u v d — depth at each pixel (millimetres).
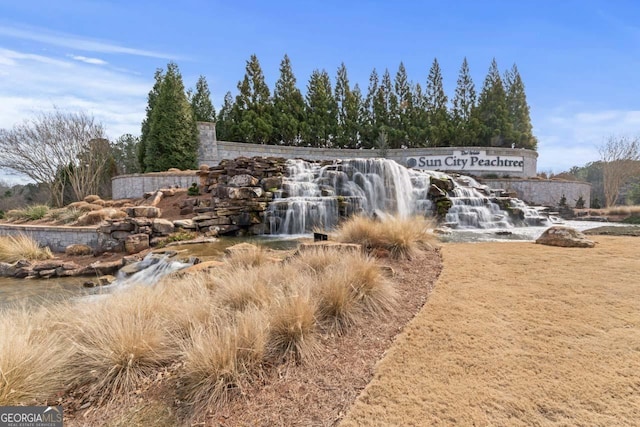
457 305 3367
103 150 26469
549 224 14016
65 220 12219
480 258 5426
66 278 7336
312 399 2074
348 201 12750
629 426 1683
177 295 3711
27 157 22859
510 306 3307
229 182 12836
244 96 29219
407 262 5188
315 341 2732
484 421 1762
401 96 32844
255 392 2182
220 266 5328
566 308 3215
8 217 14336
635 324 2838
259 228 11516
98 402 2199
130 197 17781
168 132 20531
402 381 2154
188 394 2197
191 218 11406
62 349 2566
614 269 4555
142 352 2494
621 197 35344
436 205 14289
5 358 2148
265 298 3318
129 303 3230
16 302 5477
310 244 5438
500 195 17625
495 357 2381
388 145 31297
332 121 32656
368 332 2979
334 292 3252
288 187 13250
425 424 1763
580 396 1927
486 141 31219
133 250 8953
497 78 31797
